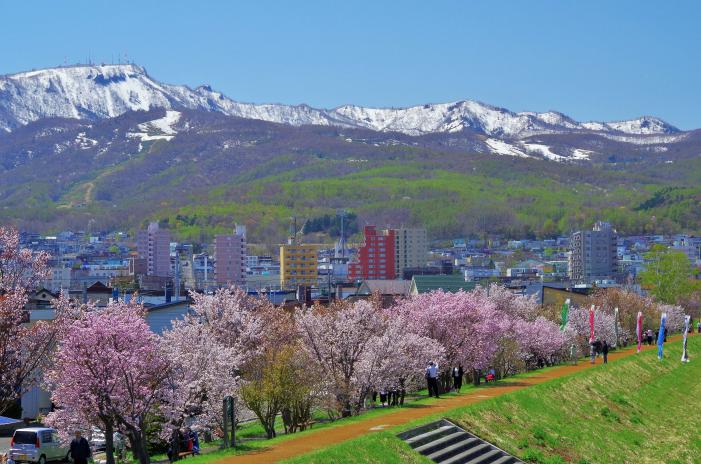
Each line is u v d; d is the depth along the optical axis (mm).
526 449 58531
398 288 172875
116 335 50875
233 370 67750
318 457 42062
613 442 69750
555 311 131250
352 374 72062
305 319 73875
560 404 73312
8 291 59812
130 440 53031
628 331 147750
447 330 83625
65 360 50719
